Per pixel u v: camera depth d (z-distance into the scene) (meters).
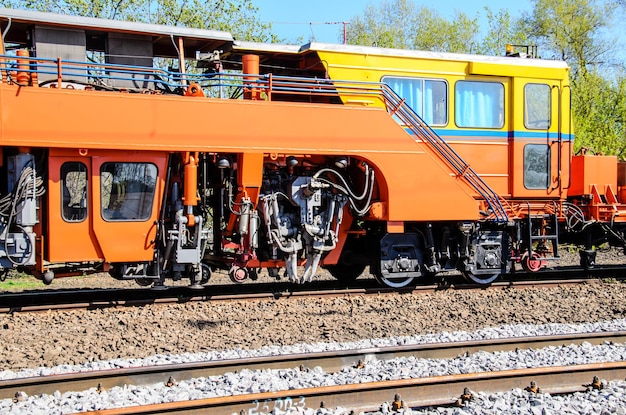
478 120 11.60
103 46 10.10
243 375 6.08
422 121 10.71
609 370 6.12
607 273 12.91
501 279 12.26
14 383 5.51
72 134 8.39
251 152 9.34
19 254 8.55
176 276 9.59
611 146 29.45
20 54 8.70
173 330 8.12
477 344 7.05
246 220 9.58
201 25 21.95
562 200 12.30
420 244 11.14
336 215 10.22
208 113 9.10
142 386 5.86
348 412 5.31
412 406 5.48
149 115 8.79
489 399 5.63
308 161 10.23
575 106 30.38
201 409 5.11
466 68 11.50
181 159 9.27
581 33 36.25
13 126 8.12
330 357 6.50
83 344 7.45
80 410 5.21
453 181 10.62
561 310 9.56
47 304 9.49
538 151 12.05
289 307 9.38
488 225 11.64
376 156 10.10
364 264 11.98
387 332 8.23
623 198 13.30
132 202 9.06
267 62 11.55
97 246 8.97
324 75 11.40
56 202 8.66
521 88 11.87
